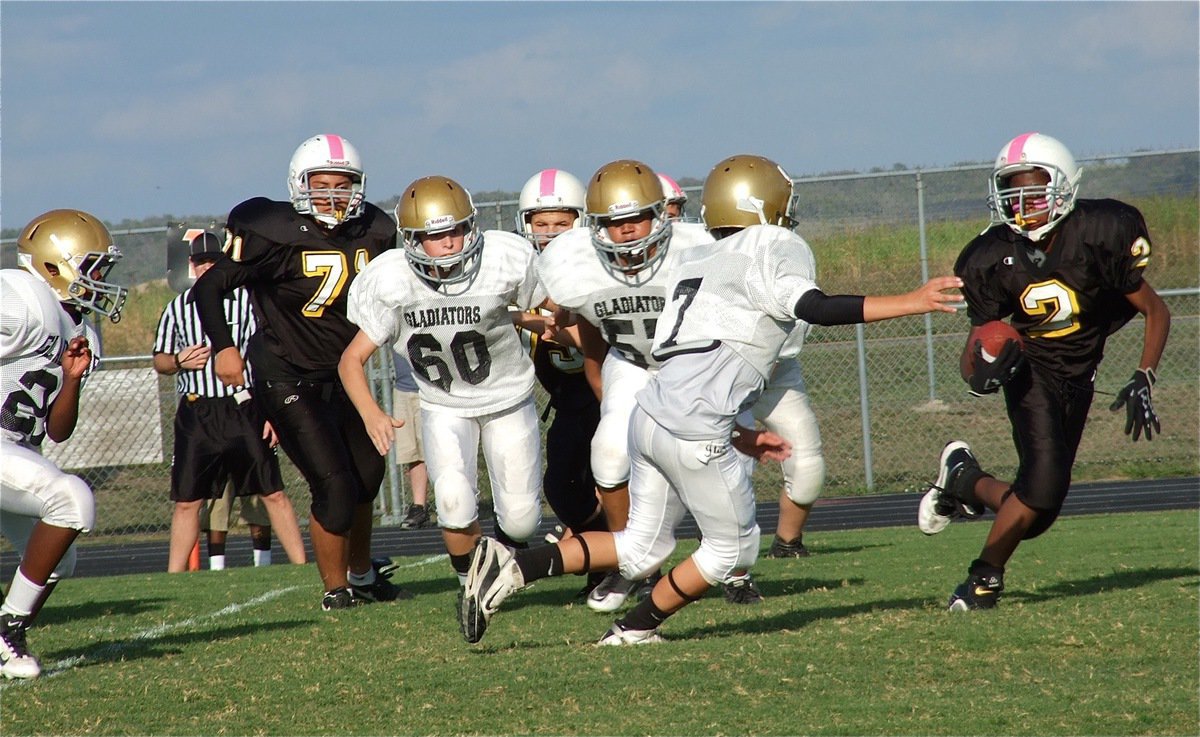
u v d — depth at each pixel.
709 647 14.68
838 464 39.91
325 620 18.67
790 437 21.09
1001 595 17.98
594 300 17.89
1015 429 17.06
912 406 43.56
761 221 15.34
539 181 22.17
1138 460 39.12
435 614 18.73
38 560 14.84
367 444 20.56
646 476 14.76
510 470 18.67
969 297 17.03
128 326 47.66
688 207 40.88
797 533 24.08
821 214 41.53
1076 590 18.19
